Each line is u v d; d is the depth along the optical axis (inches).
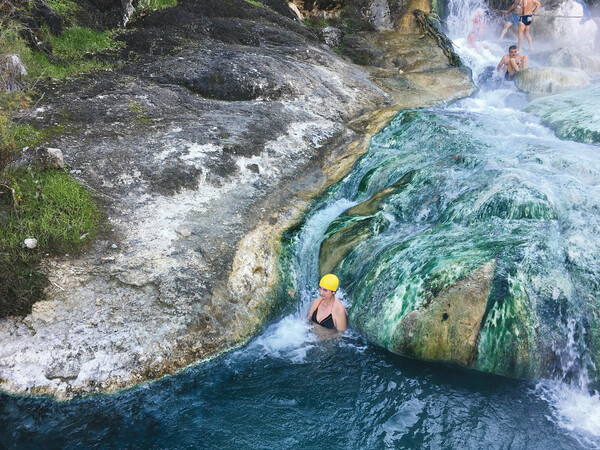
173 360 195.9
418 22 519.5
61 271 209.6
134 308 204.2
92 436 172.4
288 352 210.1
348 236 247.8
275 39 432.8
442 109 378.6
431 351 194.1
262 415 182.2
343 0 539.8
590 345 182.2
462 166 275.6
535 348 182.4
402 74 435.5
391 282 210.5
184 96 335.0
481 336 186.5
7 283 198.4
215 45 398.3
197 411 183.2
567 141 311.1
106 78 341.4
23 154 253.3
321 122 341.1
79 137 279.4
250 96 347.9
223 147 287.1
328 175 305.4
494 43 556.7
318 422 179.8
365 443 172.1
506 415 178.5
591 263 195.2
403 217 254.7
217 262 227.3
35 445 168.4
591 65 471.8
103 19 410.9
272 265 238.8
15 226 217.6
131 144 280.5
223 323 210.4
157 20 427.8
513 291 185.6
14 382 181.9
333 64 418.3
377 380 195.3
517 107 402.0
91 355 189.8
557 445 167.5
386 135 339.3
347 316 219.1
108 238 226.2
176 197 254.8
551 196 225.8
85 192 240.8
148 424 177.6
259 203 267.0
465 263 198.2
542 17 577.9
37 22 362.0
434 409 182.5
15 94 275.9
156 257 221.8
